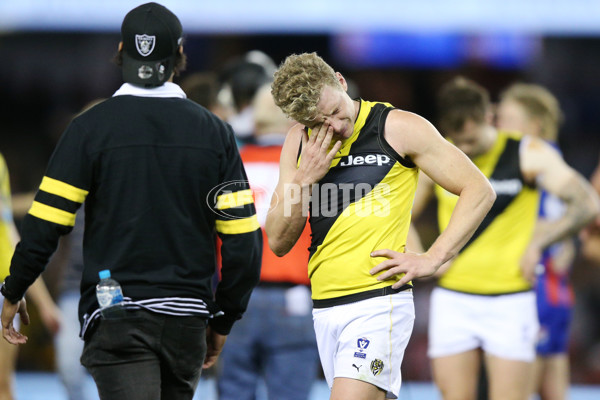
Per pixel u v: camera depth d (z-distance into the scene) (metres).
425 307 21.98
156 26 7.90
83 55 28.09
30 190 27.27
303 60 7.66
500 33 25.91
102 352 7.60
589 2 22.75
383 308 7.87
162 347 7.66
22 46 27.94
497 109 15.16
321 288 8.13
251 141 12.79
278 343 11.53
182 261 7.75
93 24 23.33
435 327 12.69
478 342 12.46
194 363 7.92
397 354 7.97
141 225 7.62
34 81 28.38
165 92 7.96
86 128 7.64
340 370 7.87
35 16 22.84
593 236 15.91
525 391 12.30
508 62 26.70
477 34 26.11
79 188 7.58
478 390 13.18
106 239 7.66
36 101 28.66
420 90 27.06
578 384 20.77
